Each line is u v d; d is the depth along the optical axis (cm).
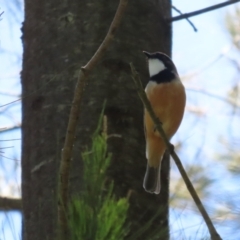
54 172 607
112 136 625
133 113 648
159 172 719
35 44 698
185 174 455
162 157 734
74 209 320
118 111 641
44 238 573
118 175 608
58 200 349
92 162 332
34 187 615
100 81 652
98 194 326
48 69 671
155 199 637
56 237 355
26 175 634
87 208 320
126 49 685
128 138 632
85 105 637
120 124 635
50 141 627
